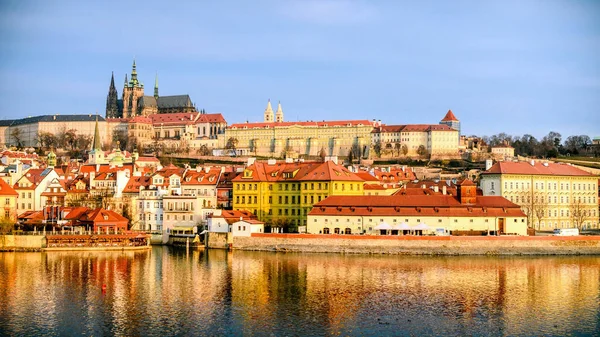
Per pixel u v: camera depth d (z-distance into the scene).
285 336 143.88
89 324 151.25
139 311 162.00
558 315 161.12
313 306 167.62
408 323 153.75
